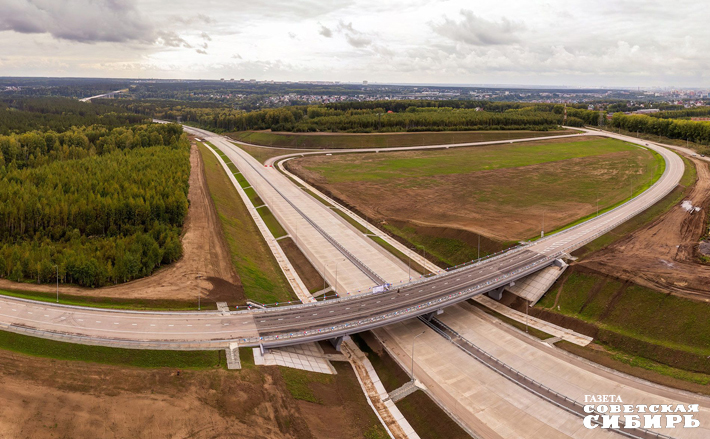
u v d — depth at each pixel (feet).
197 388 223.10
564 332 314.96
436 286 347.36
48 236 400.06
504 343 305.53
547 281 358.64
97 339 249.75
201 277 340.18
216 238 421.59
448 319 335.88
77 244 366.02
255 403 222.89
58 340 245.24
